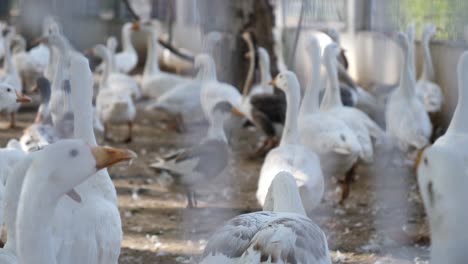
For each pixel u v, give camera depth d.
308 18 16.91
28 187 3.98
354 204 9.55
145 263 7.52
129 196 9.94
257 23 14.51
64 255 5.25
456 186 4.62
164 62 20.64
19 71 16.78
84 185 5.77
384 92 14.60
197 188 9.69
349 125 9.94
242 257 4.61
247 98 12.28
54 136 9.27
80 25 21.84
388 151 10.93
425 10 14.52
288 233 4.66
